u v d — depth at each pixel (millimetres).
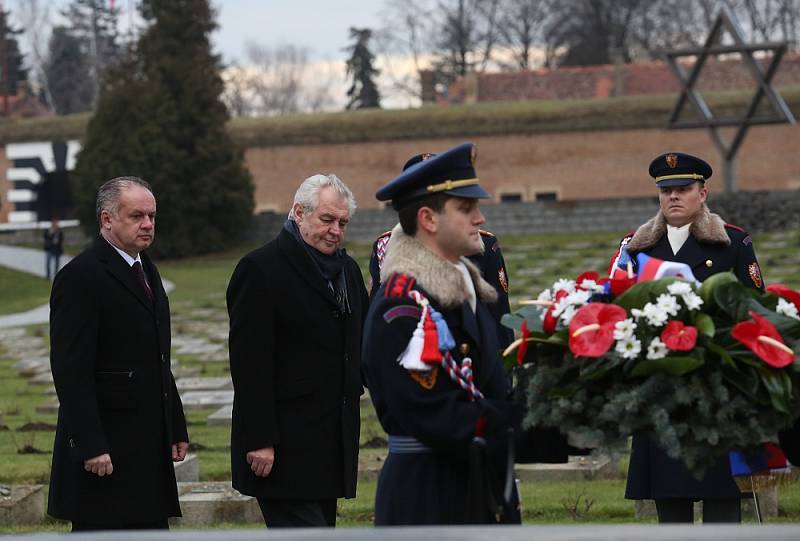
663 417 4930
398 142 63250
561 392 5113
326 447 7875
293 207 8125
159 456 8141
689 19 86812
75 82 112125
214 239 53656
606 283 5375
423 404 5387
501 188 62625
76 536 3428
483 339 5723
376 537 3244
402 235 5785
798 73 67375
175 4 54500
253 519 10953
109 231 8133
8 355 27609
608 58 85688
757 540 3121
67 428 7836
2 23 102625
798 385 5125
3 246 59688
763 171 60750
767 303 5309
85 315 7910
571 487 11789
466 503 5512
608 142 61719
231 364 7914
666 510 8633
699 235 9070
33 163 67625
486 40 86125
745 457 5289
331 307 7977
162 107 52656
